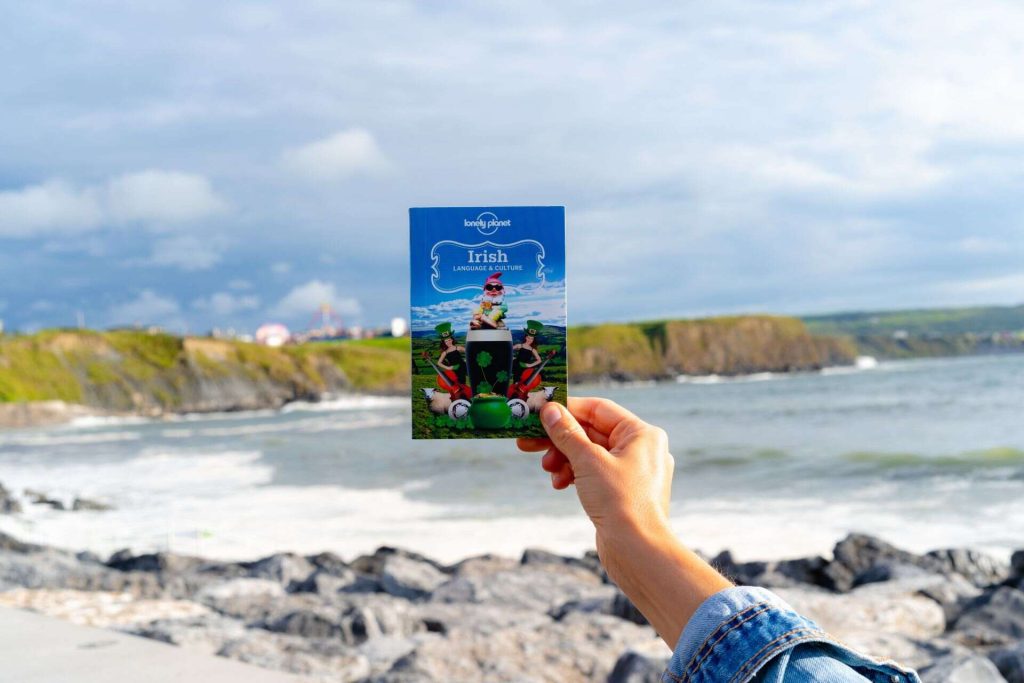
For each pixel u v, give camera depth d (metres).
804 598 7.61
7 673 4.12
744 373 133.75
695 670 0.89
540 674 5.84
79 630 4.81
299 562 11.98
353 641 6.92
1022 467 24.95
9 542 13.16
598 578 11.02
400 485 24.02
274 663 5.95
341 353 126.00
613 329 138.38
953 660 5.19
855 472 25.22
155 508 21.02
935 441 34.91
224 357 117.81
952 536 14.82
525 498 20.19
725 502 19.44
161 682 3.96
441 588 9.71
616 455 1.25
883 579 9.55
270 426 69.31
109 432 70.88
